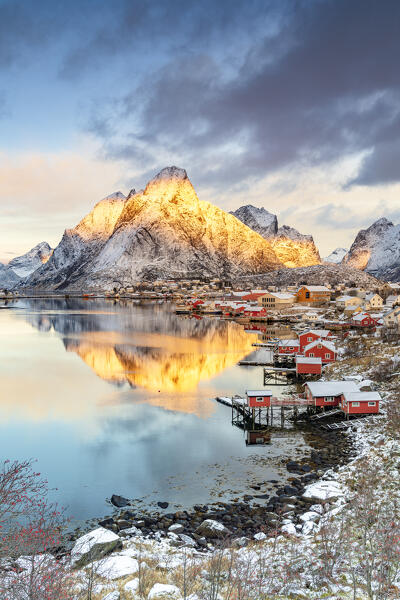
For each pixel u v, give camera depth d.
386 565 17.30
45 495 32.22
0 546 18.48
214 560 19.47
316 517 27.27
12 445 42.38
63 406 54.22
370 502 26.06
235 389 61.75
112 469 36.97
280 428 46.25
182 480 34.84
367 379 59.62
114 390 61.38
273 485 33.78
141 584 18.06
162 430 46.09
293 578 18.05
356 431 44.28
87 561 21.20
